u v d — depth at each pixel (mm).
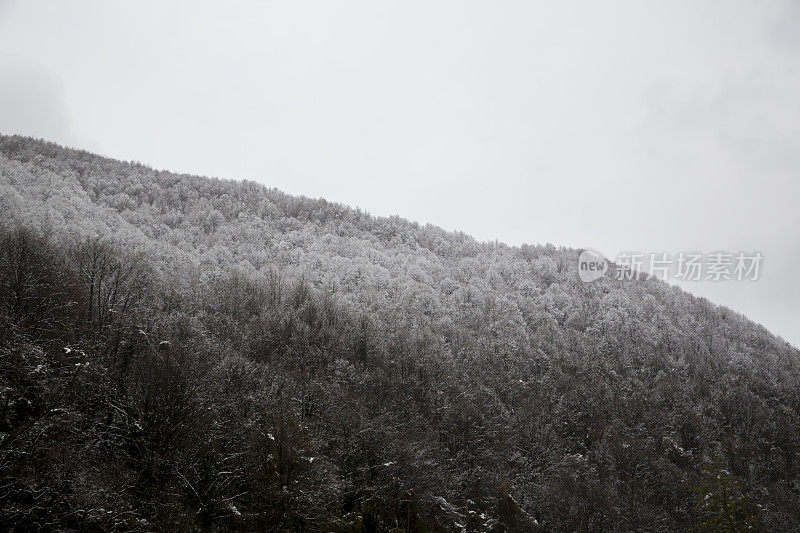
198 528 25688
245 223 124000
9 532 20781
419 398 57438
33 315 33812
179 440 28453
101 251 46969
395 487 37906
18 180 88750
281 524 29047
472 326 97938
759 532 42844
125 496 24922
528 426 60500
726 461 65188
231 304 62438
